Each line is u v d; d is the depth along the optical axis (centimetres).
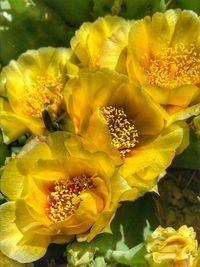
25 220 27
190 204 33
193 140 30
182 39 30
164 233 27
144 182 28
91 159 26
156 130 28
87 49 29
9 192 27
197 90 28
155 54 29
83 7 33
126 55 29
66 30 34
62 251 31
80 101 27
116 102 28
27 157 27
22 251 28
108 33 30
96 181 27
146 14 32
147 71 29
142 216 31
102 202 27
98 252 29
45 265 31
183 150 30
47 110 28
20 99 30
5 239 28
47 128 28
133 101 28
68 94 27
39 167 27
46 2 33
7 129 29
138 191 28
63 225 26
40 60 30
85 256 27
